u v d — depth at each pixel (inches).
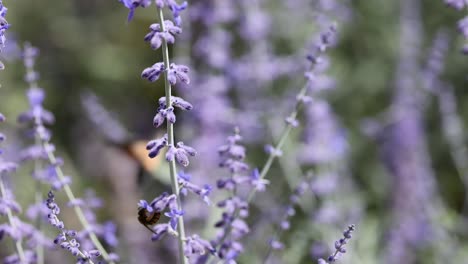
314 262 210.1
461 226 246.1
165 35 94.0
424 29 318.7
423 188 245.4
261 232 201.0
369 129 270.5
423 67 266.7
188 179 104.6
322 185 215.0
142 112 367.9
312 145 221.1
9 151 210.1
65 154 314.7
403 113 253.1
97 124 219.9
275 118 235.3
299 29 274.5
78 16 439.2
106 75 407.2
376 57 318.7
